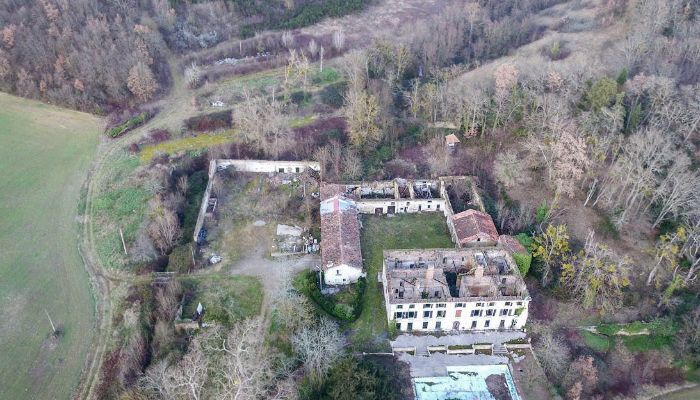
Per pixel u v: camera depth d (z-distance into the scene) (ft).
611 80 390.63
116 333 299.38
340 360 266.16
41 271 333.83
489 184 400.26
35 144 428.15
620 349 303.48
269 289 328.29
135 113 453.58
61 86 463.01
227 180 414.21
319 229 372.17
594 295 310.04
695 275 315.17
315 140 435.12
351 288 326.44
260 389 257.34
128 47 477.77
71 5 483.10
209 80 495.00
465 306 297.94
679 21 475.72
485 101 421.18
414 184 401.08
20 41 468.34
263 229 372.58
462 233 349.82
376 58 490.08
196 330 303.48
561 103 382.42
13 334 297.74
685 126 374.63
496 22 540.52
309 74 506.48
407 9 617.62
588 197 366.84
